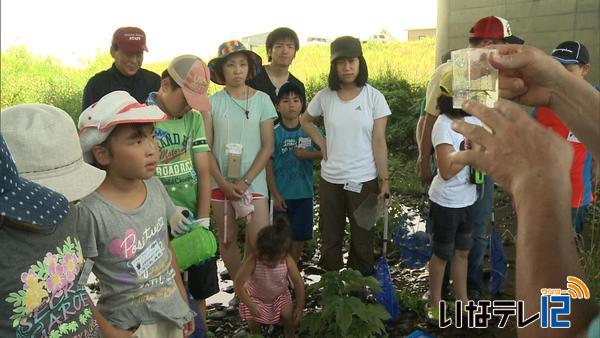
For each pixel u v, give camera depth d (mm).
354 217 3932
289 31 4660
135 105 2246
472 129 1018
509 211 5848
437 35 9680
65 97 13945
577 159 3482
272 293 3383
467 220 3475
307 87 12273
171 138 3057
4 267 1470
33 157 1724
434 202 3453
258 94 3881
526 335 882
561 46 3834
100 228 2141
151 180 2500
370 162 3910
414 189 6871
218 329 3756
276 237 3244
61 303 1639
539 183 916
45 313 1579
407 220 4934
